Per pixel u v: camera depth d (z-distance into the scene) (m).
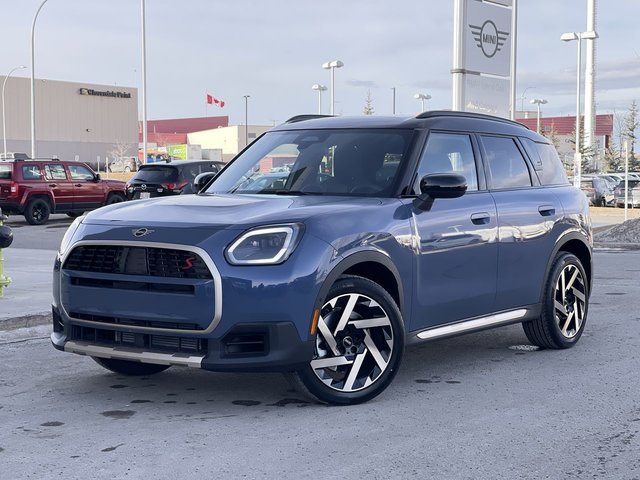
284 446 4.49
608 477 4.06
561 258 7.05
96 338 5.21
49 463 4.22
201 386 5.84
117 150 109.19
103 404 5.37
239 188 6.11
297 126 6.58
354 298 5.22
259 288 4.82
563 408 5.29
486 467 4.18
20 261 13.88
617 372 6.30
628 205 37.56
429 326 5.83
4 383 5.96
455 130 6.33
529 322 7.02
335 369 5.25
